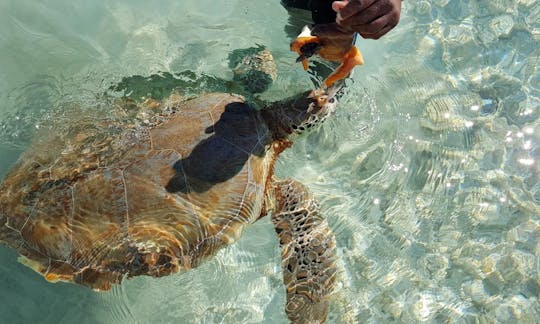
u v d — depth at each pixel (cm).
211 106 154
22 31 191
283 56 188
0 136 158
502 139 173
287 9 198
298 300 137
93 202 132
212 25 198
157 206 133
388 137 173
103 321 137
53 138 149
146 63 185
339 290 143
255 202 144
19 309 135
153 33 195
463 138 174
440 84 187
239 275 146
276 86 179
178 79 180
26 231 131
